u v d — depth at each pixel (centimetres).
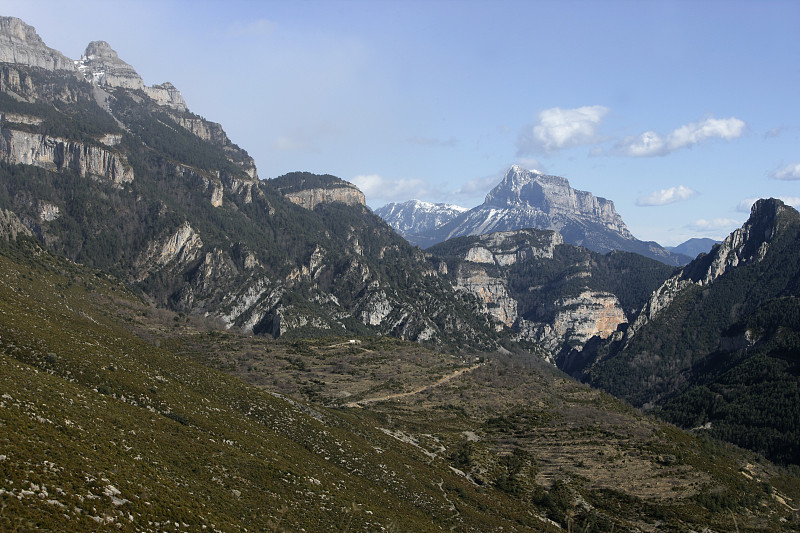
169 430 10162
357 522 9806
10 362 9681
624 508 16612
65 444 7456
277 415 14575
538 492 16938
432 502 13075
